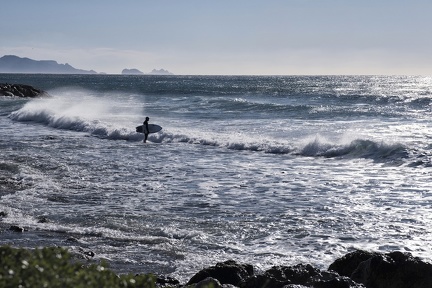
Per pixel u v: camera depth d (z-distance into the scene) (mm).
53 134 38312
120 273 11641
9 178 21562
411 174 23109
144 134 36094
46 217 16125
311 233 14664
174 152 30266
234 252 13211
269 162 26922
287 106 52562
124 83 172375
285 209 17203
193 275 11555
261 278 9922
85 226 15219
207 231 14812
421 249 13344
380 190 19953
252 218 16125
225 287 9445
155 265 12234
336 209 17172
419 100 63219
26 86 90500
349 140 32062
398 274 10180
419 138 33094
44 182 21000
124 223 15469
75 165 24969
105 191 19719
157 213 16656
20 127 43375
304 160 27625
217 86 137875
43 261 4605
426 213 16547
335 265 11195
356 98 70875
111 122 44688
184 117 48375
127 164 25656
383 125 40281
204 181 21750
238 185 20969
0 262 4969
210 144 33469
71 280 4477
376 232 14711
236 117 47500
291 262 12484
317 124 41531
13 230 14609
